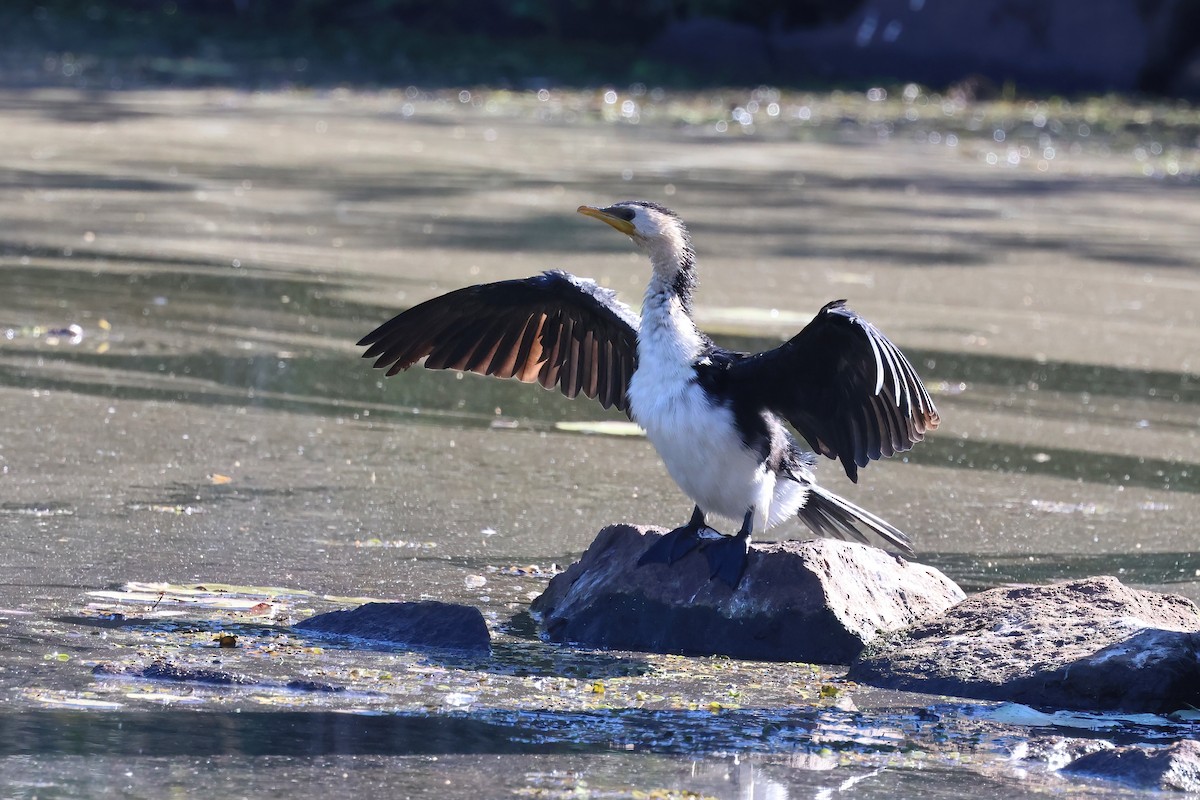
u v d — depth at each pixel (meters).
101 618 9.12
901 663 8.83
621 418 14.97
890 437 8.99
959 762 7.50
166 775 6.88
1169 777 7.23
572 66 51.28
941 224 27.55
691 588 9.48
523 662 8.87
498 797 6.82
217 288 19.36
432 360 10.34
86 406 14.00
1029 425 15.12
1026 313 20.42
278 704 7.84
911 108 47.03
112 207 24.89
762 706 8.27
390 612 9.27
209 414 14.03
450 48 53.56
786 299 20.33
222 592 9.75
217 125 36.59
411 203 26.80
